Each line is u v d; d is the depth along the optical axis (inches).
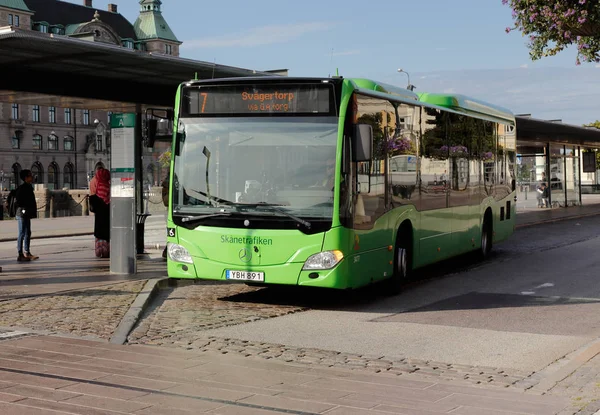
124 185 568.1
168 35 5418.3
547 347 340.2
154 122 474.0
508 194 771.4
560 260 708.0
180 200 443.2
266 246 422.9
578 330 380.8
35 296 459.8
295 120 426.0
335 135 419.8
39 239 1029.2
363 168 437.4
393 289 494.0
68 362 297.3
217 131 438.3
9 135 4426.7
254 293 505.7
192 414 230.8
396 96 500.7
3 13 4404.5
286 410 236.8
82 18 4958.2
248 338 354.3
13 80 589.6
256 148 430.3
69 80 626.2
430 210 547.5
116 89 661.3
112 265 576.4
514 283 558.6
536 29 462.3
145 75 627.8
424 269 647.1
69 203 1972.2
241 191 430.6
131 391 256.1
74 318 387.9
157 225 1283.2
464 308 449.4
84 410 232.8
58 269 611.8
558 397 255.3
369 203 445.1
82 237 1067.3
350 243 422.0
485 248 702.5
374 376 283.9
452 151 598.2
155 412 232.2
